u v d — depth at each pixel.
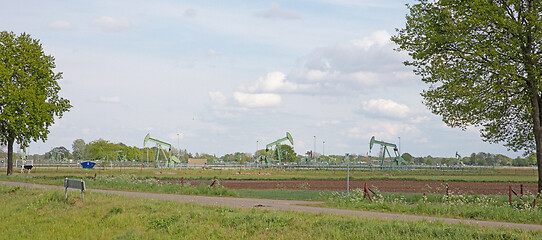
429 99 32.69
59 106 57.47
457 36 28.84
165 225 21.64
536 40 27.73
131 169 98.94
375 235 17.39
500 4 29.09
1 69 51.50
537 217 22.36
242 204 27.55
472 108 30.62
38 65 55.28
